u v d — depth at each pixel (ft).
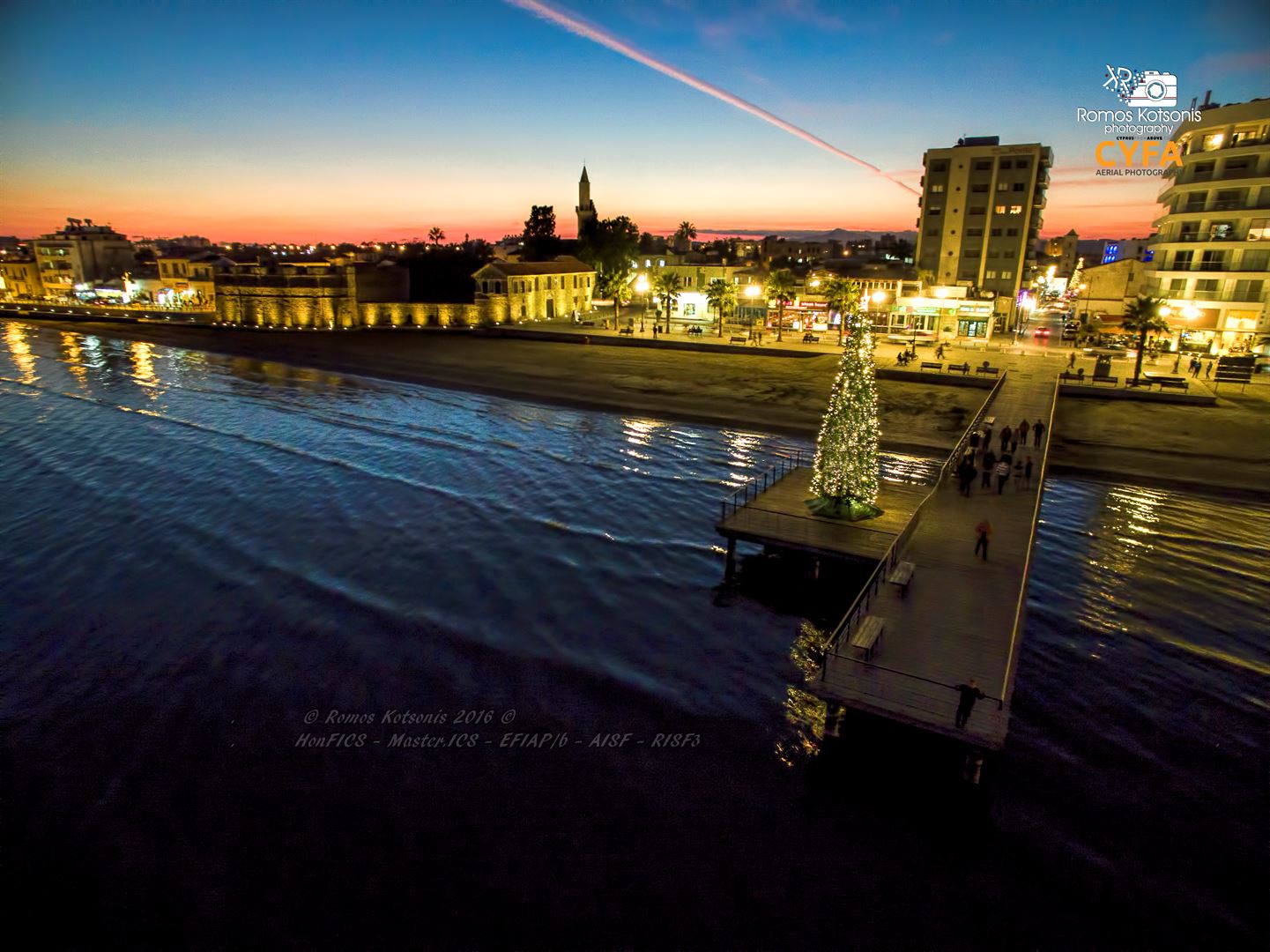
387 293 354.95
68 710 63.52
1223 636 74.02
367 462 136.87
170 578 88.43
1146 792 53.21
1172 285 222.28
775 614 80.12
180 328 346.74
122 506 113.91
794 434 152.66
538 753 57.72
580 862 47.39
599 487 120.78
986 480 102.42
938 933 42.42
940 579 73.41
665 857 47.80
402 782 54.65
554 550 96.12
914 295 277.64
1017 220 275.39
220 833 49.93
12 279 496.23
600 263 396.16
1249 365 184.96
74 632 76.23
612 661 70.59
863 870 46.70
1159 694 64.59
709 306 294.05
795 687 66.90
